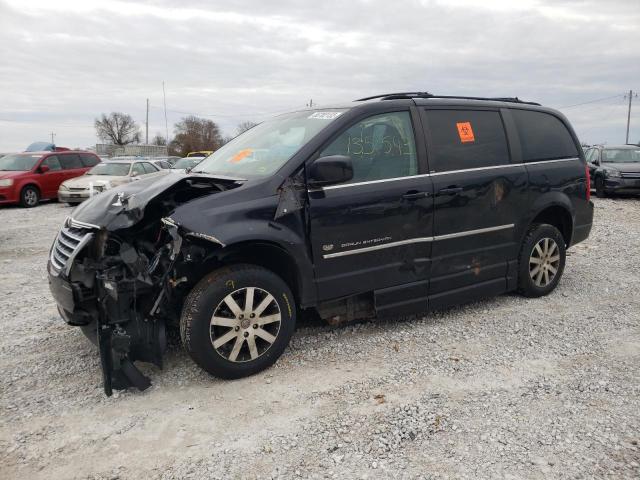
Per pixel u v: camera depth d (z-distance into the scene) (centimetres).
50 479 266
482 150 484
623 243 850
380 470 268
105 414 328
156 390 358
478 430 301
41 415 327
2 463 279
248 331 367
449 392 346
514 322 475
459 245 466
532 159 524
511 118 517
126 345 337
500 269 502
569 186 552
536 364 387
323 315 418
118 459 282
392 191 420
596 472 263
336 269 401
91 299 355
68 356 418
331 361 398
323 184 386
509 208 496
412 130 444
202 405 336
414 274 442
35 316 522
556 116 567
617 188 1551
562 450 281
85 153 1864
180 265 349
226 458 280
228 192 365
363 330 459
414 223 434
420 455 279
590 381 359
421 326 468
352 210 401
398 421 312
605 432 297
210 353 354
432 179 443
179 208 353
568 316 489
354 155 410
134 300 343
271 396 346
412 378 367
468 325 468
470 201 466
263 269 370
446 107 472
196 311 348
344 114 415
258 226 363
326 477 263
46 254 870
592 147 1844
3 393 357
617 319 480
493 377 367
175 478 265
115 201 379
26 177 1628
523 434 297
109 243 365
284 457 280
